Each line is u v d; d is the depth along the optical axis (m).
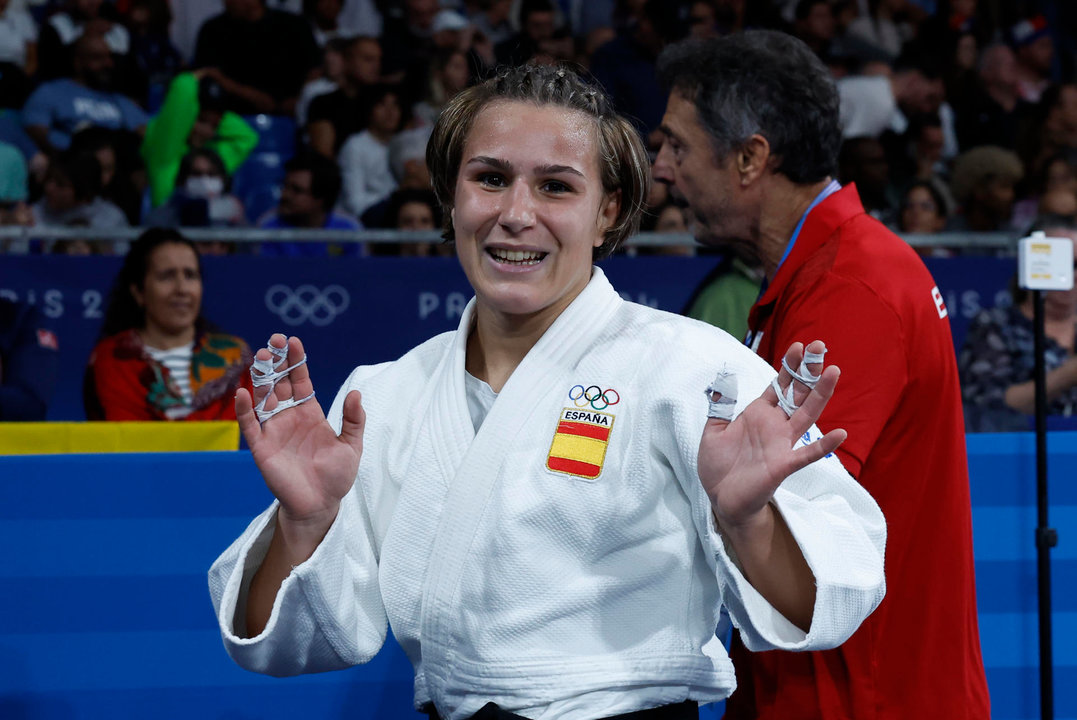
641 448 4.67
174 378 12.01
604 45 20.91
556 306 5.02
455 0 22.89
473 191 4.83
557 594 4.62
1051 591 7.63
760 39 6.55
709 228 6.94
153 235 12.04
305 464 4.61
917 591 6.05
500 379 5.12
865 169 18.67
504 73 5.11
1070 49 25.45
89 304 12.74
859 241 6.14
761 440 4.16
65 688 6.92
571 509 4.64
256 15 20.64
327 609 4.75
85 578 6.92
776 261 6.80
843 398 5.78
